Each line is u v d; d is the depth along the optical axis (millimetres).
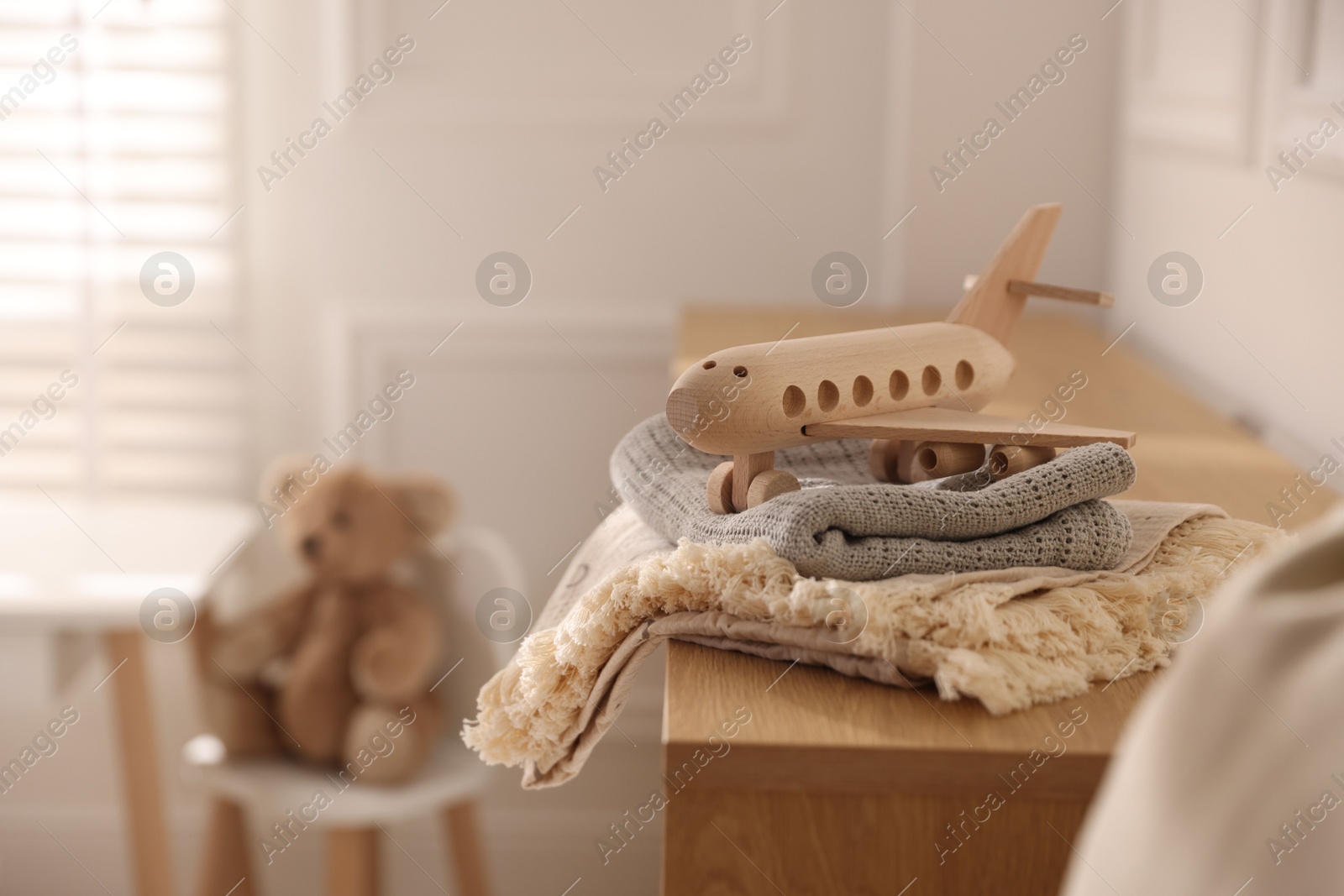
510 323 1602
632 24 1545
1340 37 836
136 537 1546
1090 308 1411
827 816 429
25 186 1561
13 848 1705
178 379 1615
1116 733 429
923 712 445
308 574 1570
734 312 1465
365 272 1603
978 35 1371
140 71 1551
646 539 618
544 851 1710
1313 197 858
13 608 1333
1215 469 770
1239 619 245
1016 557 515
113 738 1689
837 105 1549
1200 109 1090
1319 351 850
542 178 1572
